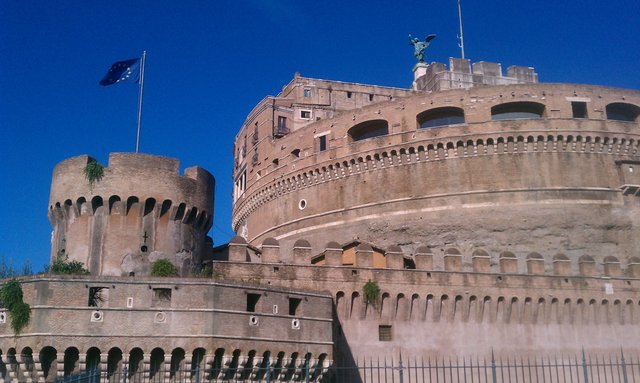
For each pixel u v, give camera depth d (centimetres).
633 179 6397
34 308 3406
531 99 6612
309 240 7119
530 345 5244
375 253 5669
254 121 8769
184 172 4969
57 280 3459
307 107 8681
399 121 6888
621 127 6562
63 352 3356
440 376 4969
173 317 3538
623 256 6191
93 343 3400
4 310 3497
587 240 6188
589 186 6356
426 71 8650
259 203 8144
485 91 6700
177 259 4656
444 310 5138
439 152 6606
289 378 3906
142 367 3459
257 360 3716
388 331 4956
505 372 5138
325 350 4116
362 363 4781
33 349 3344
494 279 5281
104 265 4434
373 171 6888
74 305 3438
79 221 4553
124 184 4569
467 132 6550
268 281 4634
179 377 3488
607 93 6738
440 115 6919
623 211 6334
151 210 4641
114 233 4516
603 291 5488
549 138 6438
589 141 6475
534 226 6225
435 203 6488
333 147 7231
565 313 5391
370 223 6712
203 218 4941
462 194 6425
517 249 6184
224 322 3619
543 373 4900
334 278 4838
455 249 5372
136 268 4481
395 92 9169
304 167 7406
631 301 5525
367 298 4881
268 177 7981
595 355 5341
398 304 5022
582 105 6688
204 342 3522
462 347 5084
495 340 5188
